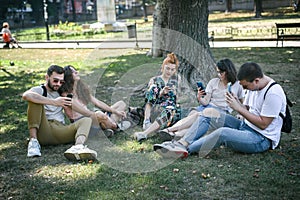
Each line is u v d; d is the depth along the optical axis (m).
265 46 15.38
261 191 3.65
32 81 10.30
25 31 32.44
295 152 4.53
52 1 45.53
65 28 29.73
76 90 5.18
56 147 5.02
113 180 4.02
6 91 9.04
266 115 4.35
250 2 43.19
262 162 4.27
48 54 16.58
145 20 36.72
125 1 54.66
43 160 4.62
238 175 3.99
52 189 3.89
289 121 4.53
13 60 14.98
